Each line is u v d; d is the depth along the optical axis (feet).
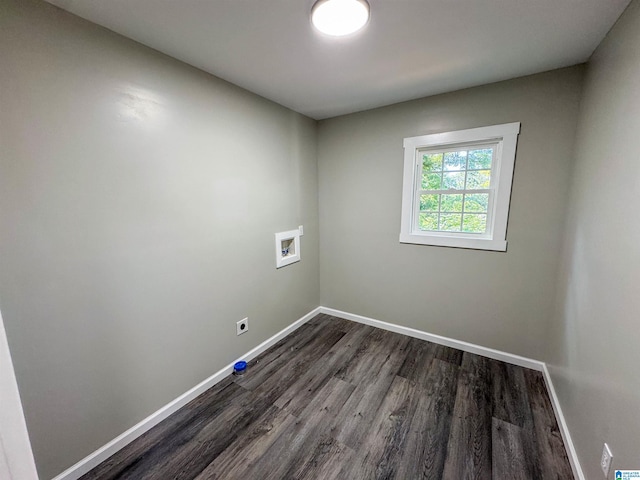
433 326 8.86
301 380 7.13
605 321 3.98
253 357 8.13
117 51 4.71
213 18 4.32
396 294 9.44
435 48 5.31
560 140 6.44
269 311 8.66
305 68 6.08
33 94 3.87
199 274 6.44
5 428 1.34
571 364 5.25
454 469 4.74
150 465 4.88
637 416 3.01
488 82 6.98
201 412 6.08
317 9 4.03
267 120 8.00
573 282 5.57
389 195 9.06
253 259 7.91
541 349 7.27
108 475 4.71
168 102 5.53
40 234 4.04
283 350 8.57
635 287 3.24
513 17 4.38
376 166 9.14
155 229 5.50
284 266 9.12
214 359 6.98
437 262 8.51
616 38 4.30
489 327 7.93
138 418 5.48
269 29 4.64
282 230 8.91
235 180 7.15
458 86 7.21
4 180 3.70
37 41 3.87
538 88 6.51
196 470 4.80
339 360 7.98
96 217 4.63
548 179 6.67
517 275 7.36
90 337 4.69
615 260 3.81
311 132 9.89
